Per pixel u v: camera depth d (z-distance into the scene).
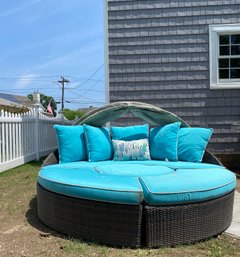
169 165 5.02
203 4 8.70
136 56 8.81
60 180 3.97
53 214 4.05
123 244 3.57
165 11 8.74
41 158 10.05
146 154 5.76
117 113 6.35
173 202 3.56
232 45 8.81
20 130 8.72
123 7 8.80
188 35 8.73
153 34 8.77
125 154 5.70
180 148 5.73
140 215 3.52
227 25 8.64
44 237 3.86
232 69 8.82
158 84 8.78
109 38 8.84
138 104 6.08
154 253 3.44
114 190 3.55
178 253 3.45
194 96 8.75
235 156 8.70
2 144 7.71
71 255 3.40
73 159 5.56
